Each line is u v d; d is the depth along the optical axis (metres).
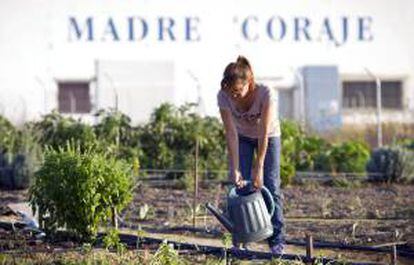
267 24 54.75
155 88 51.81
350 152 29.95
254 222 13.38
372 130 42.50
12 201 22.62
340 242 16.75
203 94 53.19
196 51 53.66
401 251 15.59
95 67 51.75
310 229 18.53
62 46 52.81
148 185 26.77
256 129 14.28
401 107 56.41
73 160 15.63
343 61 55.97
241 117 14.11
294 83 54.62
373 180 29.25
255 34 54.56
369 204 22.86
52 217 15.74
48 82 52.41
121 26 53.34
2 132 28.55
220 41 54.03
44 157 16.09
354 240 17.03
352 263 13.95
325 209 21.52
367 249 15.59
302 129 31.89
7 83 52.22
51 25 52.84
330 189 26.80
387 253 15.38
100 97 51.06
